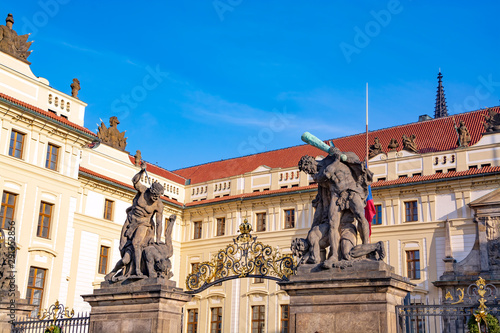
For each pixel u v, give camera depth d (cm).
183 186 5497
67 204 3903
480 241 3991
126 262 1678
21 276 3512
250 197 4972
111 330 1625
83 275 4175
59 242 3803
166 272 1650
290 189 4812
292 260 1594
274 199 4903
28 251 3588
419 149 4744
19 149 3666
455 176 4197
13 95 3659
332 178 1415
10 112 3575
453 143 4650
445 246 4159
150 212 1709
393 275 1312
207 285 1723
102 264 4375
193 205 5262
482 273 3903
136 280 1636
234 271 1698
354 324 1293
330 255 1380
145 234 1706
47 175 3784
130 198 4703
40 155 3759
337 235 1389
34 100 3794
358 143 5197
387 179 4578
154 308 1577
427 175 4375
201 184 5400
